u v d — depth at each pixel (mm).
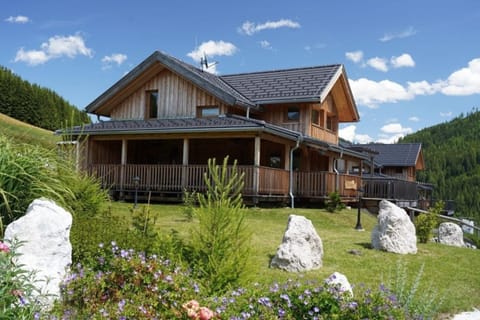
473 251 11211
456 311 6051
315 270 7438
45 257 4488
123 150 17375
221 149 19688
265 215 13703
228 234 5426
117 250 5035
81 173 9289
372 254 9008
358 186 21125
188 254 5488
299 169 20016
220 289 5090
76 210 6977
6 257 3619
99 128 17516
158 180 16484
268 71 22172
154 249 5422
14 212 5402
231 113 19156
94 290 4383
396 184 22609
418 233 12203
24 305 3514
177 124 16609
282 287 4699
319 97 18328
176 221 11133
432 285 7070
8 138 6113
